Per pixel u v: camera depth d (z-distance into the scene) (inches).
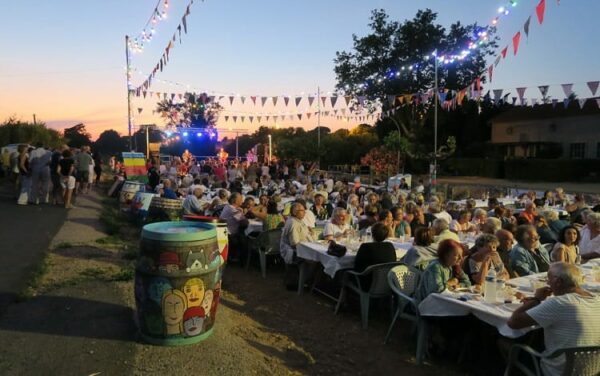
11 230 326.0
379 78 1323.8
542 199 504.4
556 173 1110.4
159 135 1686.8
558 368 125.4
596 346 122.4
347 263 232.1
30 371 130.9
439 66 1188.5
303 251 258.8
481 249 198.4
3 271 223.6
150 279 148.6
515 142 1288.1
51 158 475.5
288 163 1229.1
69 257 258.8
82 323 165.6
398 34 1350.9
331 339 200.8
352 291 244.4
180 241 148.3
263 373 149.9
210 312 157.8
